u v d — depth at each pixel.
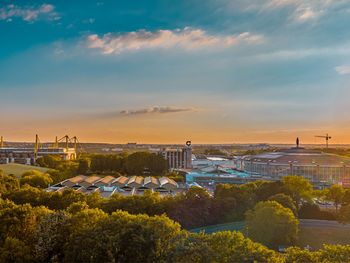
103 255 98.75
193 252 94.50
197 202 193.62
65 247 106.81
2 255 103.06
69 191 189.25
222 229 190.12
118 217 114.56
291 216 164.62
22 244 108.12
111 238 100.88
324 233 183.62
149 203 180.38
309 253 95.81
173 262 95.25
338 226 197.00
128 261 99.00
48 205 179.75
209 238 101.50
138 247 99.62
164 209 181.38
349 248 95.44
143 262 99.00
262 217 163.50
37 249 108.06
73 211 139.25
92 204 176.12
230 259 93.81
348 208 191.62
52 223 113.81
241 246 97.00
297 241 168.62
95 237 101.62
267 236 161.62
